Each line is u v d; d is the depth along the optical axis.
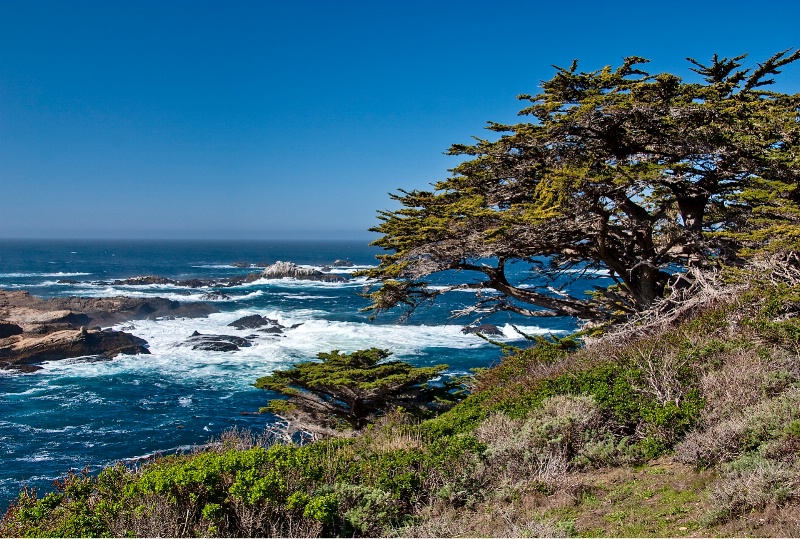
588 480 7.11
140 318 51.06
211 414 25.81
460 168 15.17
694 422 7.54
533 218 12.30
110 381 30.73
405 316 16.78
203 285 84.25
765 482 5.28
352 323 48.25
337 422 17.28
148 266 132.62
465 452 8.20
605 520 5.89
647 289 15.42
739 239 11.65
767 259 10.98
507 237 13.69
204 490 6.69
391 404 16.55
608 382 9.62
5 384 29.80
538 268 18.67
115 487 7.22
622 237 16.11
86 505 6.75
